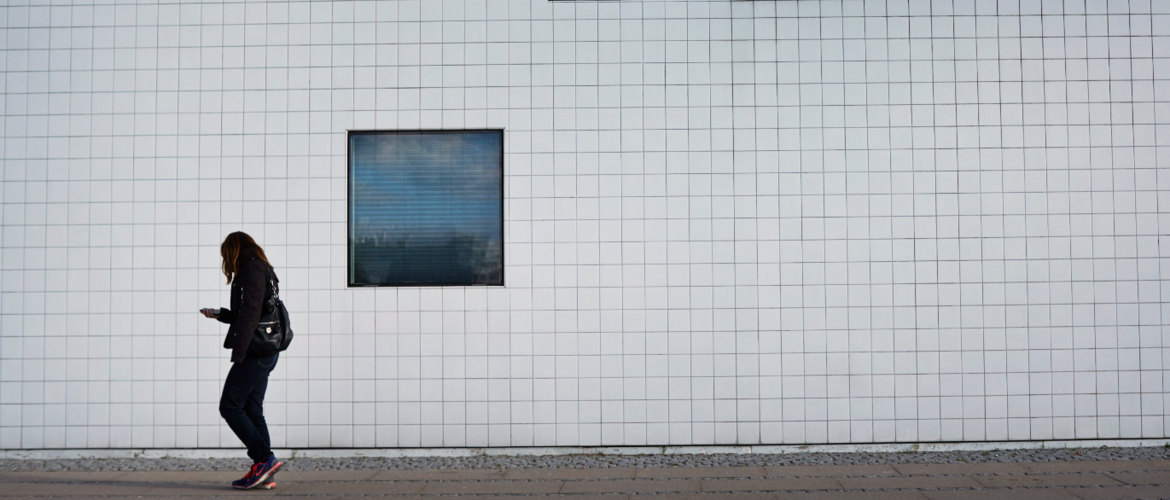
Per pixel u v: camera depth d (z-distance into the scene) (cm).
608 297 576
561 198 579
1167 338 572
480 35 585
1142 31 580
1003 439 573
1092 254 575
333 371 578
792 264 577
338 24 586
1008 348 574
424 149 595
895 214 577
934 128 578
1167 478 488
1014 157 578
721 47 582
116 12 585
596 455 572
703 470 526
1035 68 580
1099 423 573
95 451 576
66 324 578
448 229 594
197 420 577
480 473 527
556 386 576
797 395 575
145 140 583
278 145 583
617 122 580
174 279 580
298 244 581
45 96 583
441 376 578
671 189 578
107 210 580
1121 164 577
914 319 575
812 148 579
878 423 573
